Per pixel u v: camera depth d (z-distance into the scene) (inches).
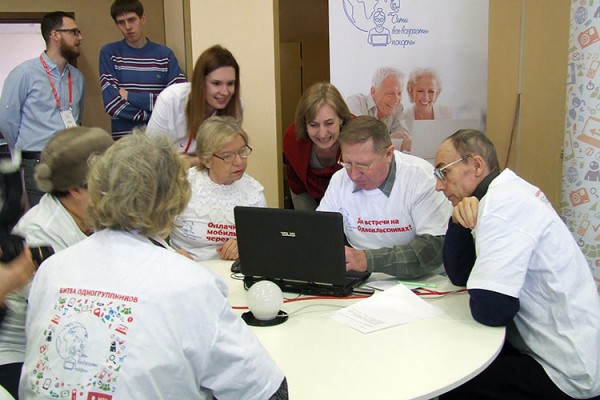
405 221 87.8
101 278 43.4
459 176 73.1
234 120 97.4
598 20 106.6
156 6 186.9
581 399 64.4
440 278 84.6
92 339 41.1
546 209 67.4
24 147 142.8
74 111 151.1
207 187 96.4
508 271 63.9
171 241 97.5
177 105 115.1
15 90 140.5
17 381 56.4
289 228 73.3
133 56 148.6
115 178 44.4
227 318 44.2
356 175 84.0
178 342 41.4
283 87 237.5
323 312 70.9
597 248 111.5
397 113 148.3
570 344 64.5
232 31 147.1
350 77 145.7
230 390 43.9
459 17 145.0
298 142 112.6
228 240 96.3
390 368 55.6
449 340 61.9
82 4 182.1
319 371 55.2
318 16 231.6
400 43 145.0
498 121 171.3
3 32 182.2
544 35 162.7
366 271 80.9
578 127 112.5
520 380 66.9
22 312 57.6
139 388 40.1
